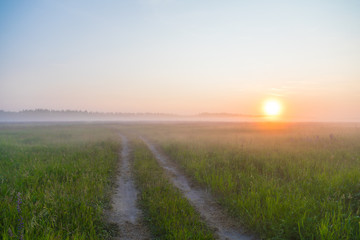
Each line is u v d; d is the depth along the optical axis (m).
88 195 6.40
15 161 10.96
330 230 4.14
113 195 7.24
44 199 5.72
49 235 4.00
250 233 4.76
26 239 3.78
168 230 4.71
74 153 13.39
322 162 9.78
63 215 5.02
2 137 26.25
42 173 8.31
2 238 3.80
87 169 9.39
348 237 3.97
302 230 4.36
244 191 6.56
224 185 7.41
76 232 4.33
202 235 4.42
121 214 5.83
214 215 5.69
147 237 4.68
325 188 6.34
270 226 4.64
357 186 6.42
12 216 4.68
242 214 5.35
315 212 5.02
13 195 5.85
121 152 16.41
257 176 8.08
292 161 10.27
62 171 8.81
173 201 6.18
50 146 17.16
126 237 4.65
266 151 13.23
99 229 4.74
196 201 6.71
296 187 6.69
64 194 6.09
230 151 13.75
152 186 7.85
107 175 9.09
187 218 5.14
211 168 9.70
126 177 9.58
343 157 11.30
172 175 9.91
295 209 5.00
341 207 4.93
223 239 4.52
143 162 11.92
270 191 6.34
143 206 6.28
